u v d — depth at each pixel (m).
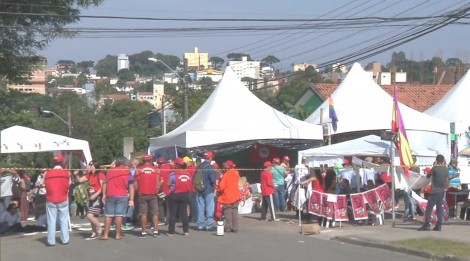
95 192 14.36
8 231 15.35
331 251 12.06
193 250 12.18
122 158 13.91
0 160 35.19
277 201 19.80
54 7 23.91
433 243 12.13
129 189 14.25
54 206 12.98
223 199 14.95
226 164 15.16
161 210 17.02
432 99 45.16
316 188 16.61
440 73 68.56
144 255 11.65
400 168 16.95
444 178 14.30
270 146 26.28
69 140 16.09
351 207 16.47
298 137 23.78
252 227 16.19
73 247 12.68
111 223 14.73
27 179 19.94
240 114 23.95
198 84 51.84
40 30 24.27
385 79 70.50
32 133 15.55
